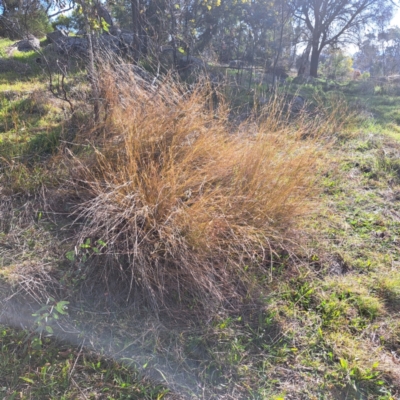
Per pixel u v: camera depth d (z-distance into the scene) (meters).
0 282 2.84
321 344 2.79
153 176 3.30
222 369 2.59
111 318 2.83
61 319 2.75
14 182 3.81
